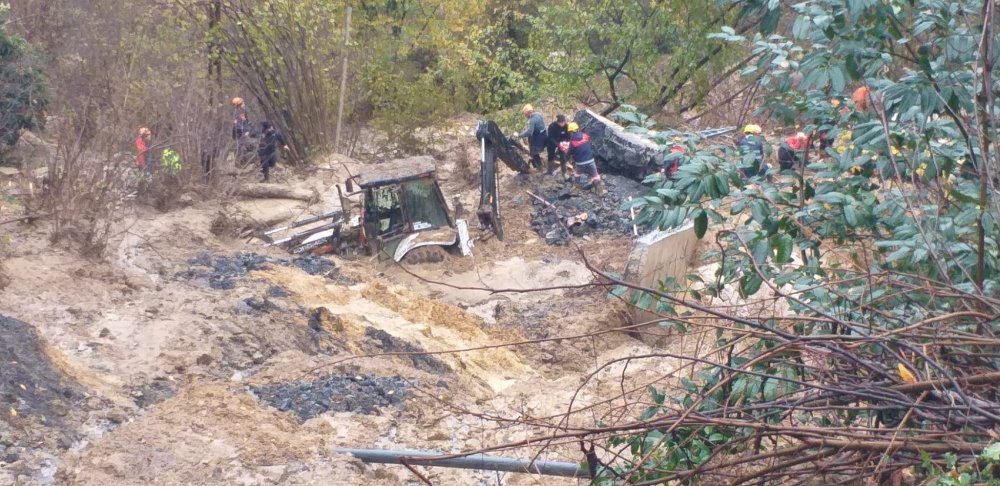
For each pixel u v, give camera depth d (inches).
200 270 536.1
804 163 227.6
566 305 585.0
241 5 945.5
